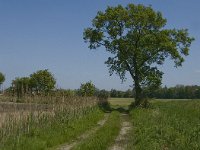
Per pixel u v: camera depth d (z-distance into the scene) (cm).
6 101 2728
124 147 2280
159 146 2020
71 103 3681
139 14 6638
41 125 2589
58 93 3597
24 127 2409
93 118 3869
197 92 13375
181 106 5431
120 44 6706
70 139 2578
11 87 2859
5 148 1994
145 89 6756
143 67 6788
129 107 6581
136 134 2595
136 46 6794
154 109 5297
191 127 2600
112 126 3069
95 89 7388
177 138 2175
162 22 6781
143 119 3475
